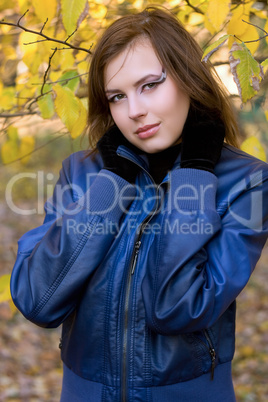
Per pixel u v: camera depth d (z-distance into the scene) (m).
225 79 2.79
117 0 2.66
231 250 1.68
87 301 1.80
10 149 2.65
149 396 1.71
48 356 5.78
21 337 6.09
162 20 1.84
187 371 1.72
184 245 1.64
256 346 5.89
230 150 1.91
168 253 1.65
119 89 1.76
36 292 1.76
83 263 1.76
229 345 1.84
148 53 1.73
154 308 1.62
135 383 1.71
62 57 2.28
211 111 1.81
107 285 1.77
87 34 2.54
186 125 1.80
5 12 2.80
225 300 1.64
